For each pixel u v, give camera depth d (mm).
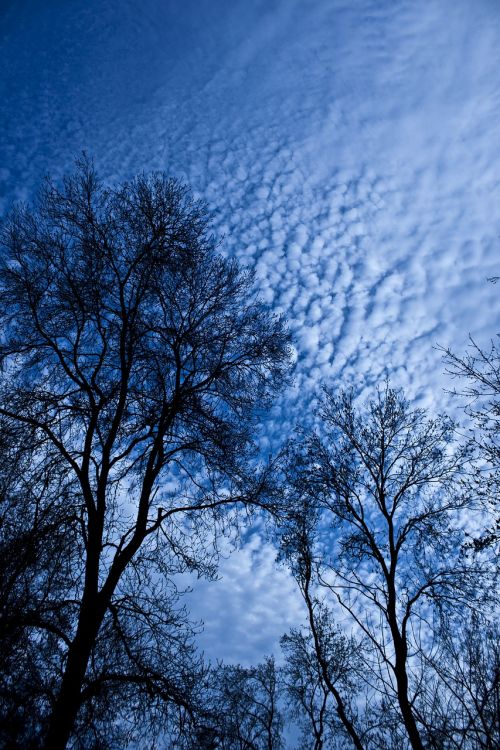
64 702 7426
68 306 10992
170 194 11914
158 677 8594
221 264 12039
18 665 7914
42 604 8258
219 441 11102
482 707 6125
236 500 10820
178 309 11742
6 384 10508
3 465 9508
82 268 11055
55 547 8977
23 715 7652
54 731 7156
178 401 10750
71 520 9445
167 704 8680
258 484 11180
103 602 8508
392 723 8703
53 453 10297
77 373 10586
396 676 9453
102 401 10469
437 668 6875
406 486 13500
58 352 10562
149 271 11273
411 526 12984
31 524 8742
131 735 8977
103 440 10953
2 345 10578
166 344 11555
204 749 8664
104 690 8500
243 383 12078
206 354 11703
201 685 9039
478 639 6977
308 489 13539
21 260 10828
